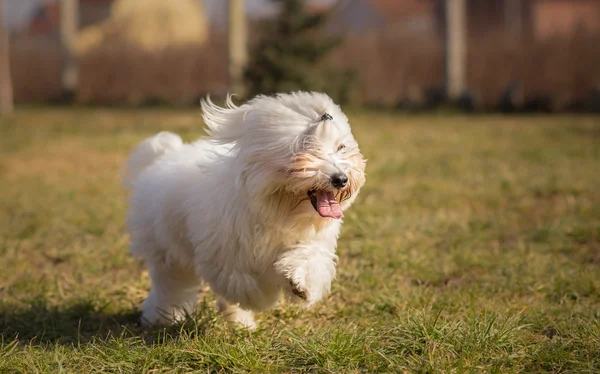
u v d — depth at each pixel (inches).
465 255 240.2
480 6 1430.9
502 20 1412.4
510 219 294.8
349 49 966.4
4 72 1007.0
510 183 368.5
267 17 911.7
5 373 148.7
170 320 182.4
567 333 166.6
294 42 880.9
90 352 158.1
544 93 856.3
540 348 155.2
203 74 1067.9
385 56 951.0
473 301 195.3
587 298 202.4
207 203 159.9
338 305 197.0
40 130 684.1
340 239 265.9
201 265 165.0
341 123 158.2
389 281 218.5
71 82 1152.8
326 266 159.2
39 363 151.5
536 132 590.6
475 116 802.8
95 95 1143.6
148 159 196.9
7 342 176.1
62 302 206.7
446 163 434.6
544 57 854.5
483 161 441.1
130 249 194.1
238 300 163.0
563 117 756.6
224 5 1027.9
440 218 292.5
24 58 1199.6
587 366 145.7
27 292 214.7
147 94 1106.1
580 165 423.2
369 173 398.6
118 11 1462.8
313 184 148.2
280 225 156.0
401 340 158.1
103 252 255.9
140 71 1107.3
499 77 884.6
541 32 889.5
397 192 347.6
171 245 178.4
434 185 363.3
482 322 166.4
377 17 1702.8
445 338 157.5
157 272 188.5
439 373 143.3
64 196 360.8
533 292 207.8
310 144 150.6
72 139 600.1
